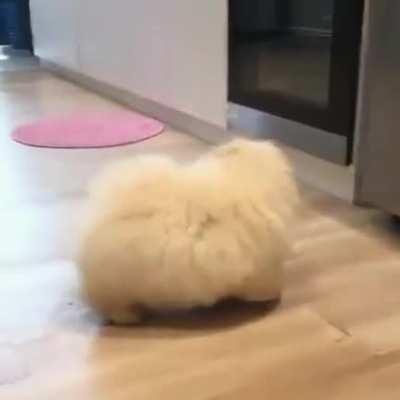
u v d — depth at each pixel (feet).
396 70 4.22
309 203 5.32
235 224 3.40
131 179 3.56
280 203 3.60
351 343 3.34
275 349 3.28
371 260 4.29
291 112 5.60
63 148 7.00
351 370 3.10
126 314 3.50
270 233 3.49
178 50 7.38
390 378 3.04
